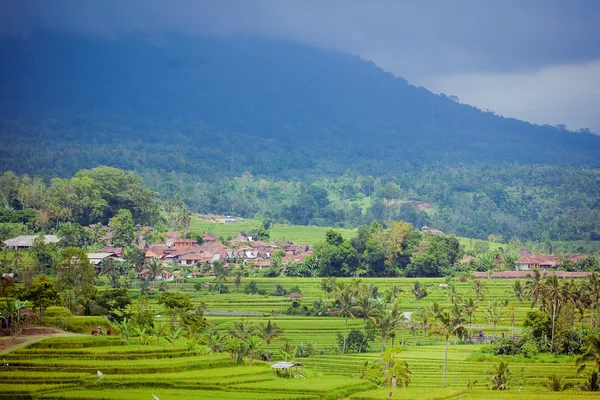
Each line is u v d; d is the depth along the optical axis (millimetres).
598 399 144875
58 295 188250
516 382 185250
